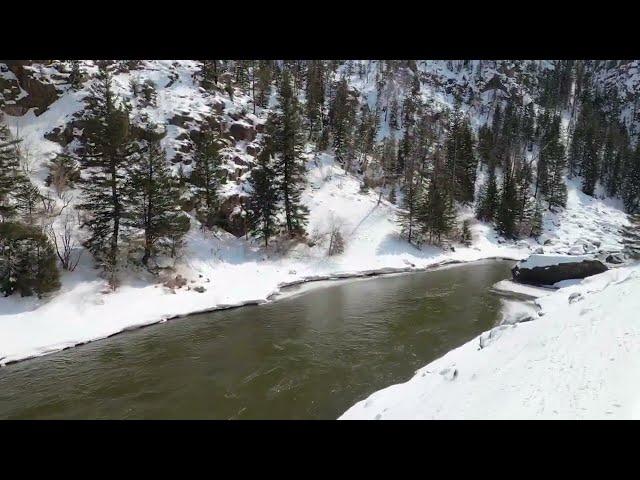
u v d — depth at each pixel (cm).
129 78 5603
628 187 9075
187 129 5238
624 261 4309
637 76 14088
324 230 5391
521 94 12488
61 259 3145
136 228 3888
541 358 1272
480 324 2789
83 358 2314
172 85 5947
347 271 4662
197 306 3262
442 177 7706
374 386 1892
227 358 2283
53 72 4594
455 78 12962
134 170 3638
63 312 2797
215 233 4581
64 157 4028
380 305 3350
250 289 3756
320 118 8275
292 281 4203
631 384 919
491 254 6147
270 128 5406
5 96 4188
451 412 1159
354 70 11794
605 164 9850
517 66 13638
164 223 3684
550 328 1551
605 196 9331
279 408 1709
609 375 1003
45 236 2964
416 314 3062
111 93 3625
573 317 1570
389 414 1399
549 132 10144
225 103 6219
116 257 3438
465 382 1362
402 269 4969
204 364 2206
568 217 7906
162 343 2541
